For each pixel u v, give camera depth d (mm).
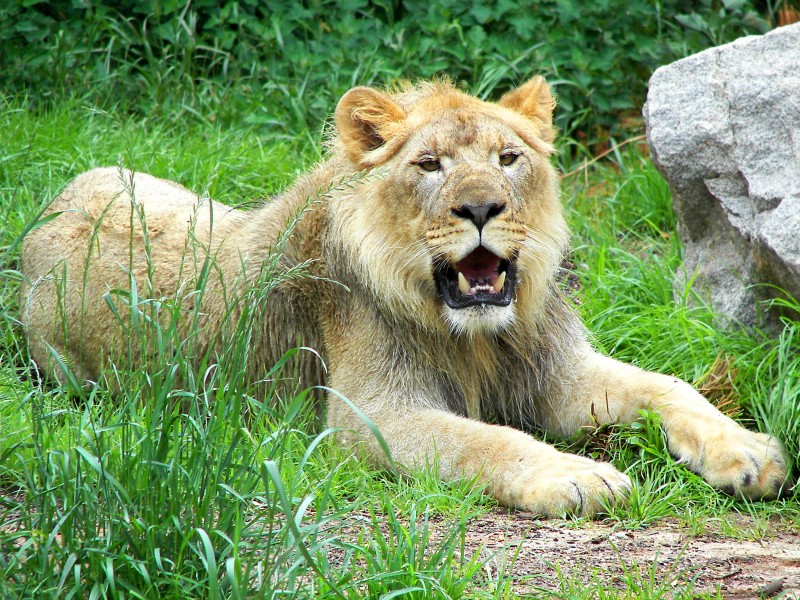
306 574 6934
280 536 6508
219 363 7098
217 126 17328
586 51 18750
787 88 11375
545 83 10438
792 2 19703
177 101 18016
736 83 11648
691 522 8469
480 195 9070
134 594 6203
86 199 12203
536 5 18906
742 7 18984
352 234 9883
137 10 19203
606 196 16297
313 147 16781
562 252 10617
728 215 11430
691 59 12125
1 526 7219
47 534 6434
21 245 12578
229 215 11500
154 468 6570
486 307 9453
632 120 18578
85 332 11484
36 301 11922
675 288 12414
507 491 8828
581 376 10367
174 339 7234
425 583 6555
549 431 10500
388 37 18750
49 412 8203
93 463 6367
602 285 12570
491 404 10555
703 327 11109
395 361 9906
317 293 10375
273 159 16047
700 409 9578
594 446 9984
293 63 18266
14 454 8508
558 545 7930
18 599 6156
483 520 8500
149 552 6375
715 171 11594
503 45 18500
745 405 10367
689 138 11688
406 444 9484
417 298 9766
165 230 11406
